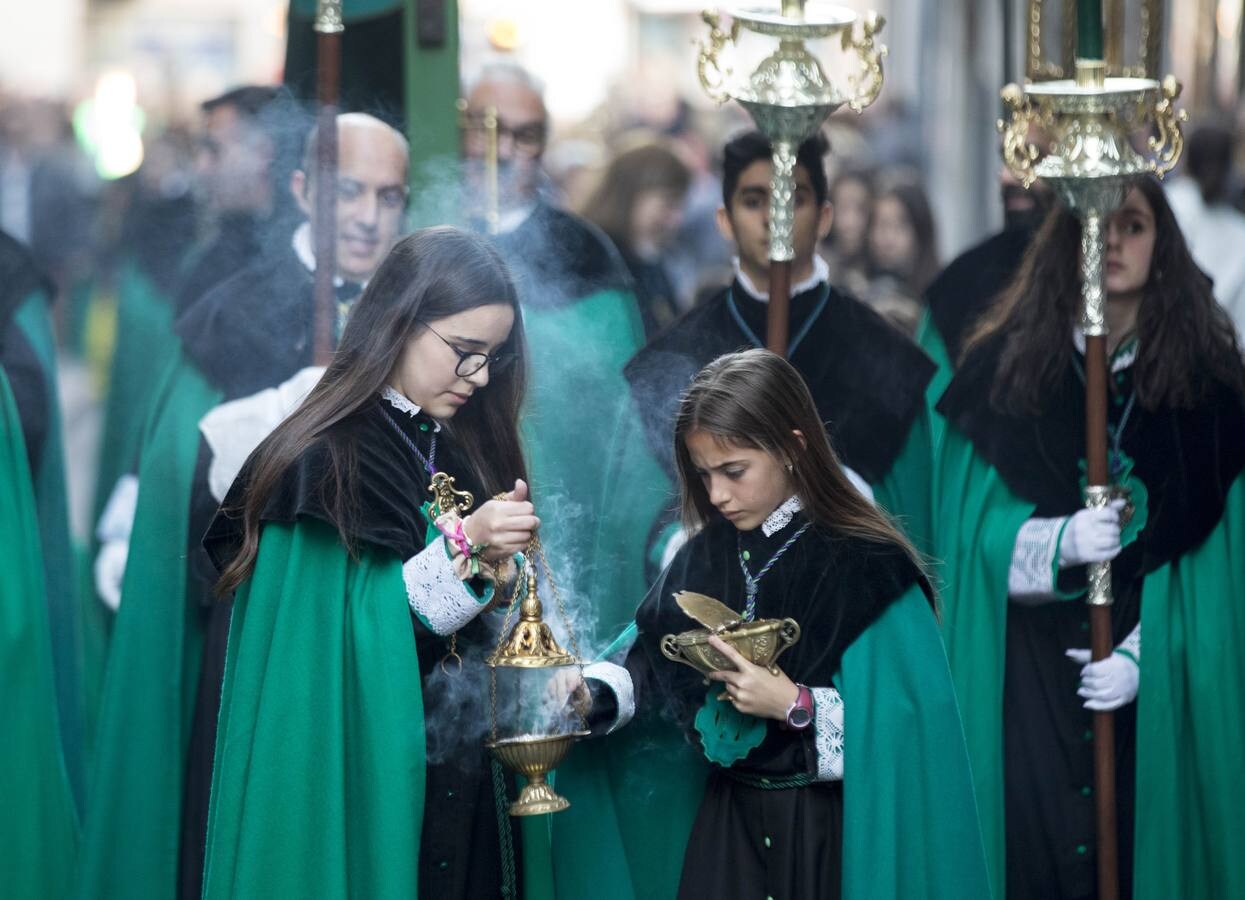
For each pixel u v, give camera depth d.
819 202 10.73
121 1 32.47
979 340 10.92
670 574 8.59
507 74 12.09
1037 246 10.77
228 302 11.26
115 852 10.95
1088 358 10.09
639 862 8.84
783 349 9.39
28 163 22.66
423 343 8.14
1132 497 10.54
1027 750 10.78
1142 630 10.51
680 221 16.61
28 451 11.67
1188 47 17.27
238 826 8.04
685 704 8.48
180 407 11.19
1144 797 10.50
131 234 14.09
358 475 8.04
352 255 10.77
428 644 8.24
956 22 18.38
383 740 7.91
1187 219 15.18
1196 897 10.68
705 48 9.28
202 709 10.90
